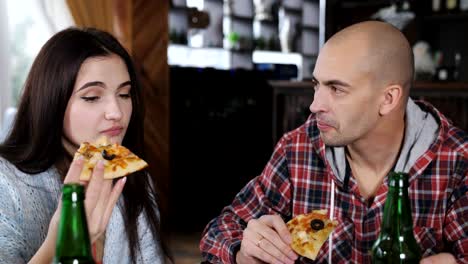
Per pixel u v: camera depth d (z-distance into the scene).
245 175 5.41
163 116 4.26
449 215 1.33
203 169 4.99
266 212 1.47
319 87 1.19
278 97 4.62
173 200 4.71
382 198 1.29
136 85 1.30
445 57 4.89
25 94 1.22
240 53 5.81
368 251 1.33
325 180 1.43
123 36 3.95
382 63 1.15
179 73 4.75
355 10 5.16
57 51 1.17
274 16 6.18
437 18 4.73
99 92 1.18
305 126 1.49
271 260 1.13
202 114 4.96
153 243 1.39
